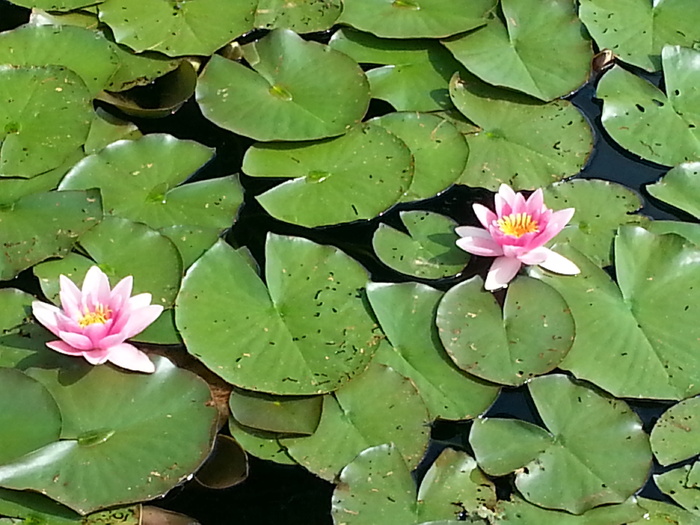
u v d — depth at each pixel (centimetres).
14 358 168
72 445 155
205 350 173
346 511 157
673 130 239
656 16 267
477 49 247
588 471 166
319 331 181
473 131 233
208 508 162
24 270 189
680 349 186
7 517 145
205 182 212
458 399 176
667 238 203
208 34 241
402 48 251
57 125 215
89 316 167
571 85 242
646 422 178
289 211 208
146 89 233
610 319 190
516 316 186
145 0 246
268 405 170
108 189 206
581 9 264
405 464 163
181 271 188
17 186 202
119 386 165
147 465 154
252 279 187
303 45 239
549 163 227
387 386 175
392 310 186
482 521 157
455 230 200
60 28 235
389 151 221
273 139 218
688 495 165
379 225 205
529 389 177
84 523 147
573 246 206
